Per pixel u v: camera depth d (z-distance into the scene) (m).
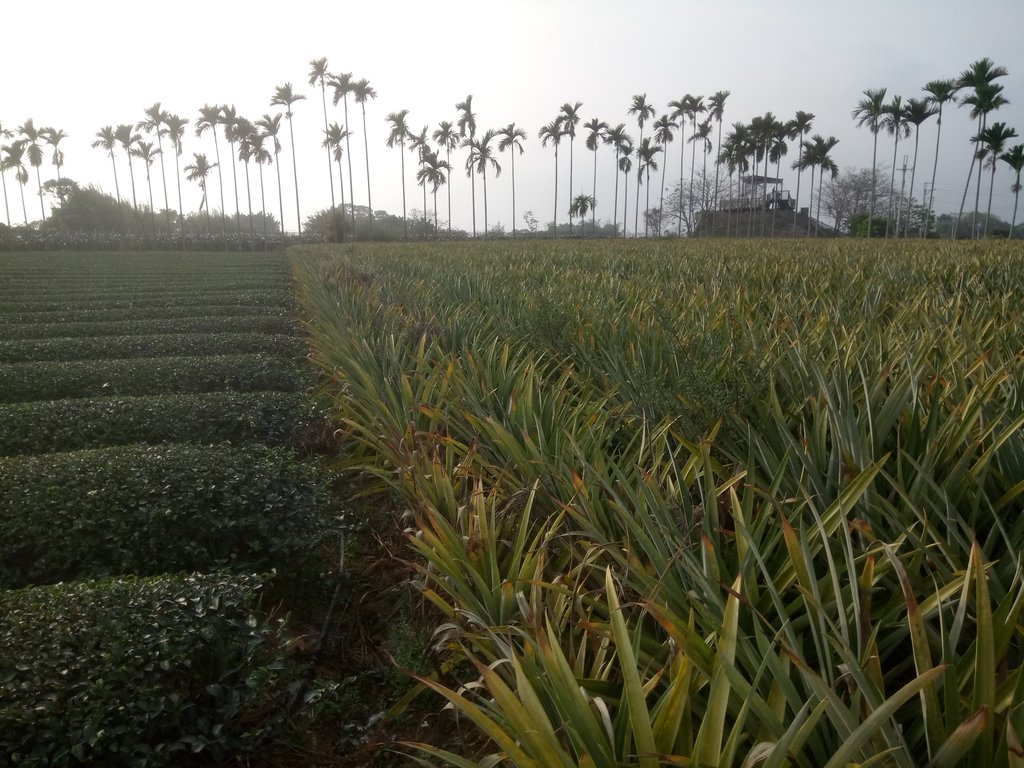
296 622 4.69
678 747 2.24
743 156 77.00
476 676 3.60
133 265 43.06
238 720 3.45
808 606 2.46
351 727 3.67
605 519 3.58
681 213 88.56
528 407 4.90
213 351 12.30
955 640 2.26
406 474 4.93
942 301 8.01
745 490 3.52
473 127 87.00
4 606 3.92
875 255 18.08
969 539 2.90
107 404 7.85
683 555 2.80
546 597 3.40
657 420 4.75
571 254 22.66
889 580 2.98
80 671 3.35
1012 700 2.01
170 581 4.16
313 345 11.84
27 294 24.89
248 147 84.00
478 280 12.88
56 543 4.86
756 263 15.40
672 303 8.69
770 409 4.40
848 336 5.82
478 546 3.63
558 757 2.00
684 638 2.35
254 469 5.67
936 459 3.58
